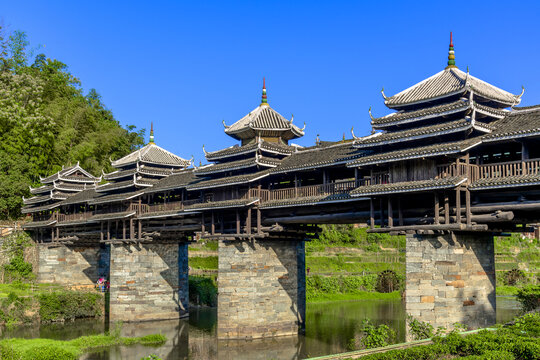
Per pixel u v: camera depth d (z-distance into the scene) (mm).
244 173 39500
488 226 28094
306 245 82812
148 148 51281
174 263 50750
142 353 36719
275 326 39125
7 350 33188
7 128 75312
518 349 20922
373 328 30688
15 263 61625
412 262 28344
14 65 88625
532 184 23625
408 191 26781
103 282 59719
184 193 45281
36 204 68438
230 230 39281
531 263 85625
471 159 27656
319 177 37531
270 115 41594
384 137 28953
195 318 51031
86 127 89438
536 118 26031
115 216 48469
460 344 22656
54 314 49719
